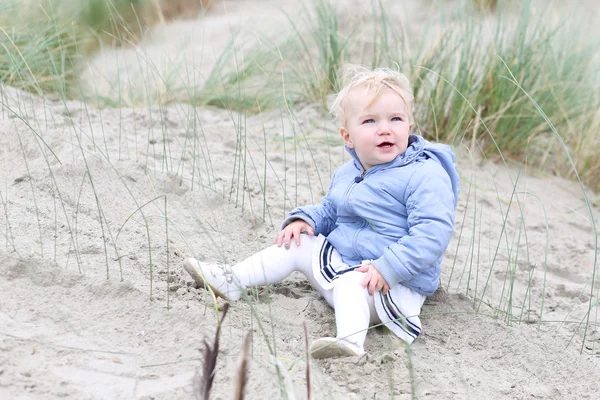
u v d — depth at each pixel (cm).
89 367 274
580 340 354
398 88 341
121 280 326
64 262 338
